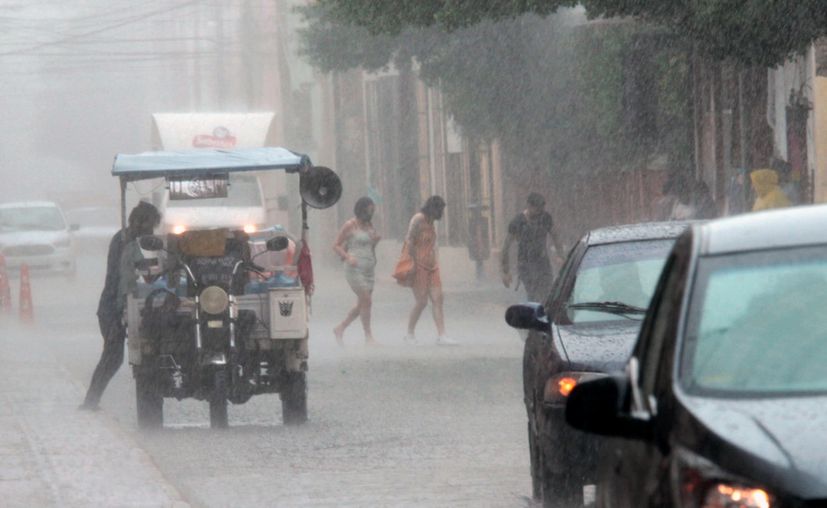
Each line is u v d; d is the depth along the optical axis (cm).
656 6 4944
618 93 7819
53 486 2838
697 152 7506
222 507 2753
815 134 5994
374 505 2747
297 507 2744
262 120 8669
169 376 3834
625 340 2472
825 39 5909
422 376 4994
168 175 4175
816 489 1171
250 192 8700
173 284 3850
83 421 3772
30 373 4962
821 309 1400
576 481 2458
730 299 1422
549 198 8775
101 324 4016
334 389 4706
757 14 4581
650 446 1347
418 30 8244
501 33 8125
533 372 2598
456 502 2759
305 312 3834
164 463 3300
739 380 1353
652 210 8050
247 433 3766
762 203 5066
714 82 7219
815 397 1313
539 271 6053
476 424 3831
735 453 1221
